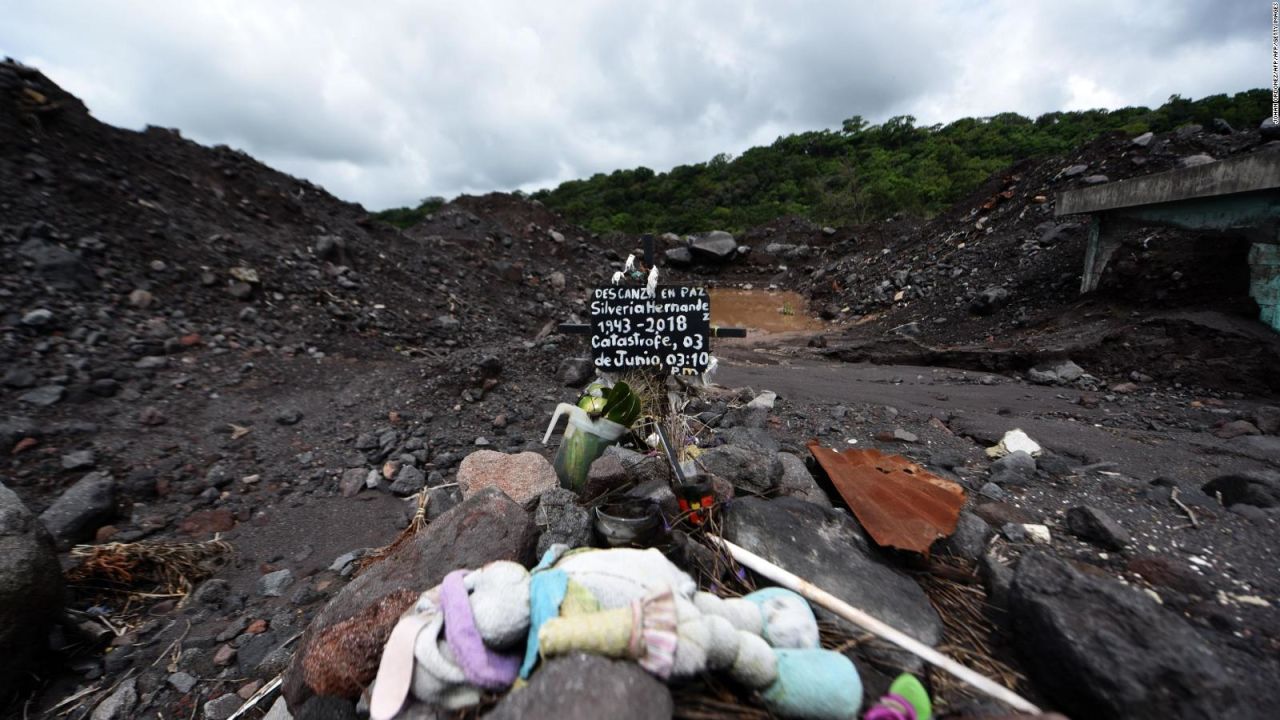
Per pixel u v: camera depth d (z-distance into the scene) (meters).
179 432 4.86
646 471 3.04
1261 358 6.77
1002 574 2.39
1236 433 5.18
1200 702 1.66
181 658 2.77
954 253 16.47
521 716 1.39
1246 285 7.91
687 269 24.81
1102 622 1.90
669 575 1.91
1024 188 17.33
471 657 1.67
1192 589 2.43
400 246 14.36
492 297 13.92
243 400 5.62
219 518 3.95
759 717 1.65
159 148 11.52
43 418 4.60
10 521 2.60
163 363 5.84
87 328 5.92
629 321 3.75
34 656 2.57
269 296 8.34
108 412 4.89
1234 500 3.29
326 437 5.13
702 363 3.71
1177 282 8.78
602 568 1.86
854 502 2.82
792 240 26.14
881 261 19.95
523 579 1.89
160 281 7.45
